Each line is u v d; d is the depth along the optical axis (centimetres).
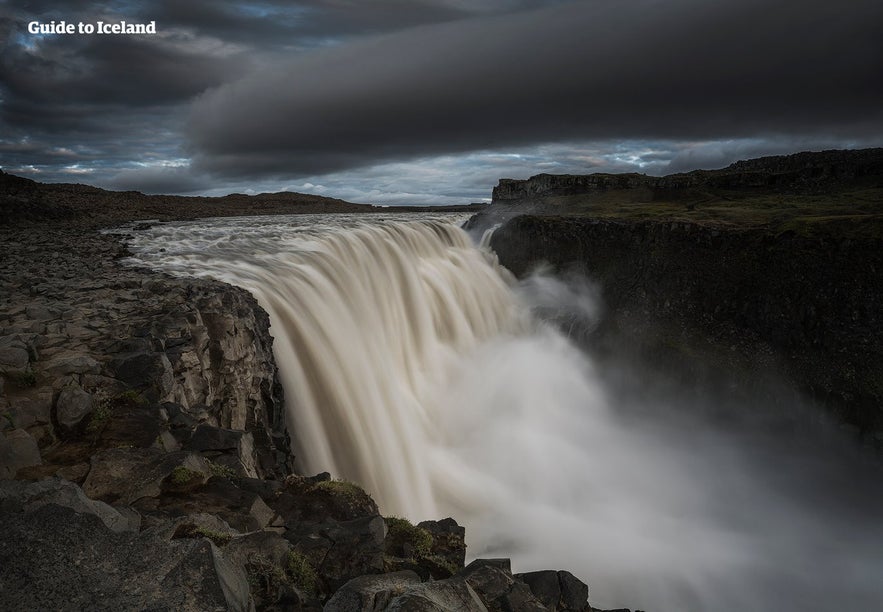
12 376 1156
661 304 6488
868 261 5572
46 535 628
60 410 1101
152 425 1151
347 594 731
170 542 652
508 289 6812
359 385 2895
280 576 786
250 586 738
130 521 795
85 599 571
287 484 1155
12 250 3166
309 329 2777
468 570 913
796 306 5741
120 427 1129
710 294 6284
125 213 7206
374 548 942
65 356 1331
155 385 1293
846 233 5850
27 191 6166
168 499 969
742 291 6119
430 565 993
